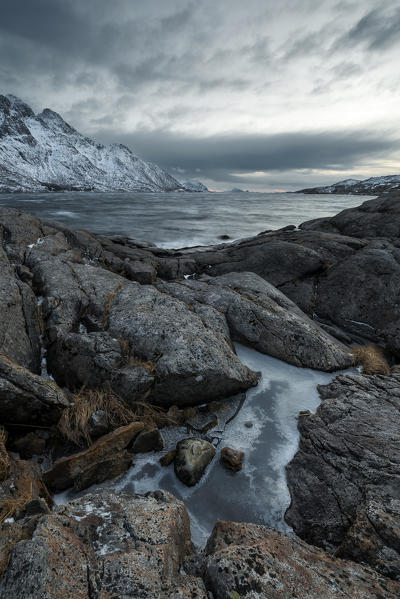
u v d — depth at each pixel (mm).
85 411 5488
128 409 5984
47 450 5297
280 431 6012
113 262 13125
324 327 10430
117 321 7484
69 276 9148
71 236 13758
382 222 15438
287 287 12781
